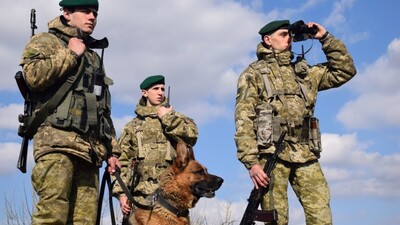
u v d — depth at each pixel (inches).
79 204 215.8
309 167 245.8
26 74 195.9
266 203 241.3
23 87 203.6
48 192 198.4
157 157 316.8
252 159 240.2
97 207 221.9
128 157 327.0
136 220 250.8
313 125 249.4
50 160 198.8
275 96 246.8
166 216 249.0
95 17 220.4
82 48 206.4
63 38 212.8
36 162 201.2
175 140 317.7
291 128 244.4
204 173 257.4
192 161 257.8
